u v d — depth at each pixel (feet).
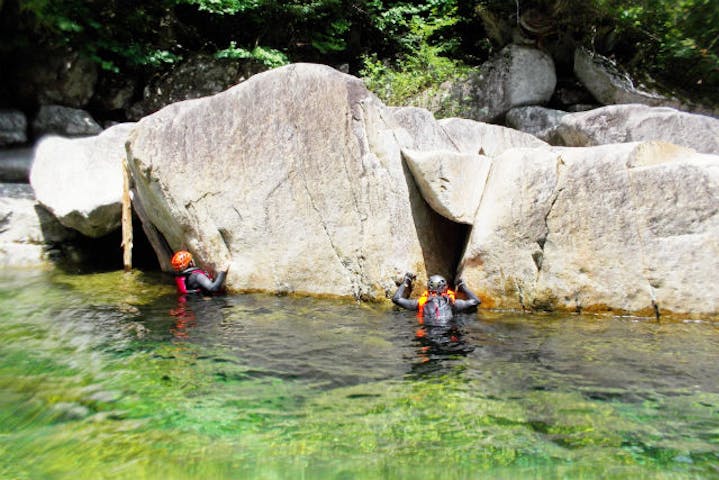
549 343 16.28
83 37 39.24
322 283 21.56
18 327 17.79
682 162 19.13
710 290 18.33
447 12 45.55
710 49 38.86
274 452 10.38
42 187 26.71
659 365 14.52
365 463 10.02
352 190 21.66
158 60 41.04
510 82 40.01
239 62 42.45
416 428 11.27
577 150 20.17
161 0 41.47
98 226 25.91
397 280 20.85
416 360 15.03
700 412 11.91
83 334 17.13
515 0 41.19
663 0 37.81
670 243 18.78
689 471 9.71
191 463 10.02
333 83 22.02
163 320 18.58
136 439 10.89
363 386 13.34
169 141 22.00
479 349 15.87
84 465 10.02
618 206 19.25
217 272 22.11
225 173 22.02
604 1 38.14
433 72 40.83
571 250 19.42
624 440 10.78
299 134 21.85
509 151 20.74
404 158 21.65
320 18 44.29
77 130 39.73
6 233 27.66
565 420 11.59
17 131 38.65
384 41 47.50
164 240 25.76
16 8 38.29
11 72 40.22
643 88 39.52
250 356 15.33
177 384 13.43
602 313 19.11
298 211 21.77
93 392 12.95
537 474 9.64
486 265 19.80
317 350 15.80
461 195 20.66
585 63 40.09
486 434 11.02
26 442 10.82
